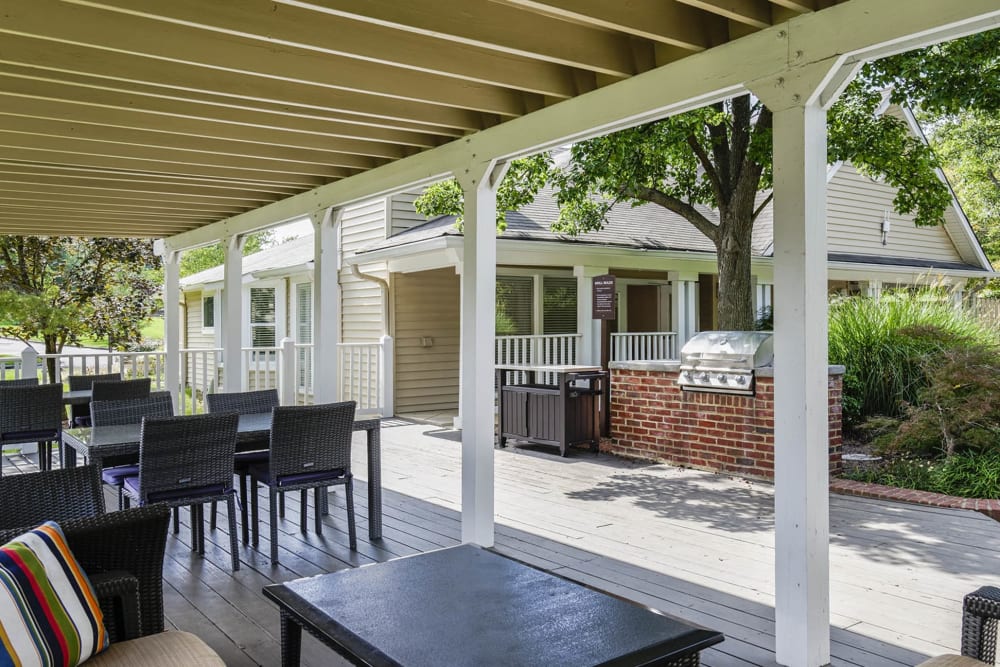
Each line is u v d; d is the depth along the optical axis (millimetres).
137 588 2418
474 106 4207
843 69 3031
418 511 5836
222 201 7078
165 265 9617
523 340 10203
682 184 9109
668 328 13547
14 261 14258
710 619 3713
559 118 4152
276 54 3609
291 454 4641
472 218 4777
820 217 3164
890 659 3285
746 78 3273
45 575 2146
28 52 3422
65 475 2846
